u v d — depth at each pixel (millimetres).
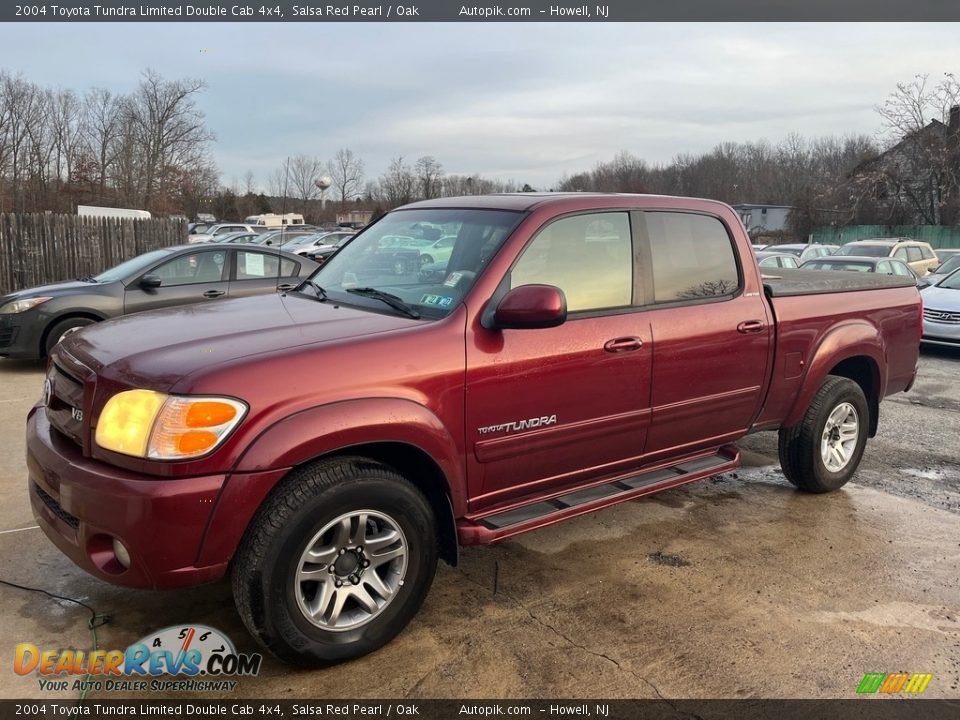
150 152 51812
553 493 3598
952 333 10703
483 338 3182
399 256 3791
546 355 3342
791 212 42625
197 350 2832
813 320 4605
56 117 52062
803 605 3516
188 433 2535
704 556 4023
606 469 3775
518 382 3260
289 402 2688
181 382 2605
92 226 14922
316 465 2787
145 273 8586
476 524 3309
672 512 4676
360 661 2977
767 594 3613
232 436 2586
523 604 3461
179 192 53344
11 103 49844
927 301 11180
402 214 4266
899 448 6199
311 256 24516
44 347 8242
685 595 3584
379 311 3393
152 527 2502
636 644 3146
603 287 3664
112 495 2539
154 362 2756
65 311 8164
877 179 38469
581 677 2910
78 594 3438
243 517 2602
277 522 2652
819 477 4855
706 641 3180
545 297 3010
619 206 3809
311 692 2785
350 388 2811
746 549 4125
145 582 2584
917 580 3795
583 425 3531
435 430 2988
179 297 8648
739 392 4234
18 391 7453
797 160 73125
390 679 2869
